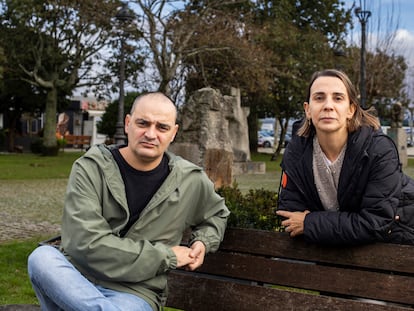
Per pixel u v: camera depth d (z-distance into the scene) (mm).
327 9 32562
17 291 5043
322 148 2947
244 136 19906
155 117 2852
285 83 27953
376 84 32094
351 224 2771
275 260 3041
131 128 2889
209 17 22766
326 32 33219
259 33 24812
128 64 27859
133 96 34656
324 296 2883
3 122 37531
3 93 31234
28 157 27781
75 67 28953
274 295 3000
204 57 24422
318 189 2965
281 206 3082
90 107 46281
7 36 27781
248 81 24938
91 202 2777
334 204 2969
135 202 2871
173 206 2883
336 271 2877
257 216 4543
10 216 9953
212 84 25516
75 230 2719
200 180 2998
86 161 2875
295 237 2990
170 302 3279
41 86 29281
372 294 2783
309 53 28594
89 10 20969
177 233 2938
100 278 2758
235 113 19359
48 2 24297
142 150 2828
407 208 2893
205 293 3186
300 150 3025
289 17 30766
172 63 21984
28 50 28531
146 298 2781
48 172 19172
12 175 17766
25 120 44375
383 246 2785
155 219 2855
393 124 25438
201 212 3035
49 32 28047
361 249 2826
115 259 2688
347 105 2867
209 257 3223
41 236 8141
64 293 2590
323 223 2816
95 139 43250
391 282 2746
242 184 15789
